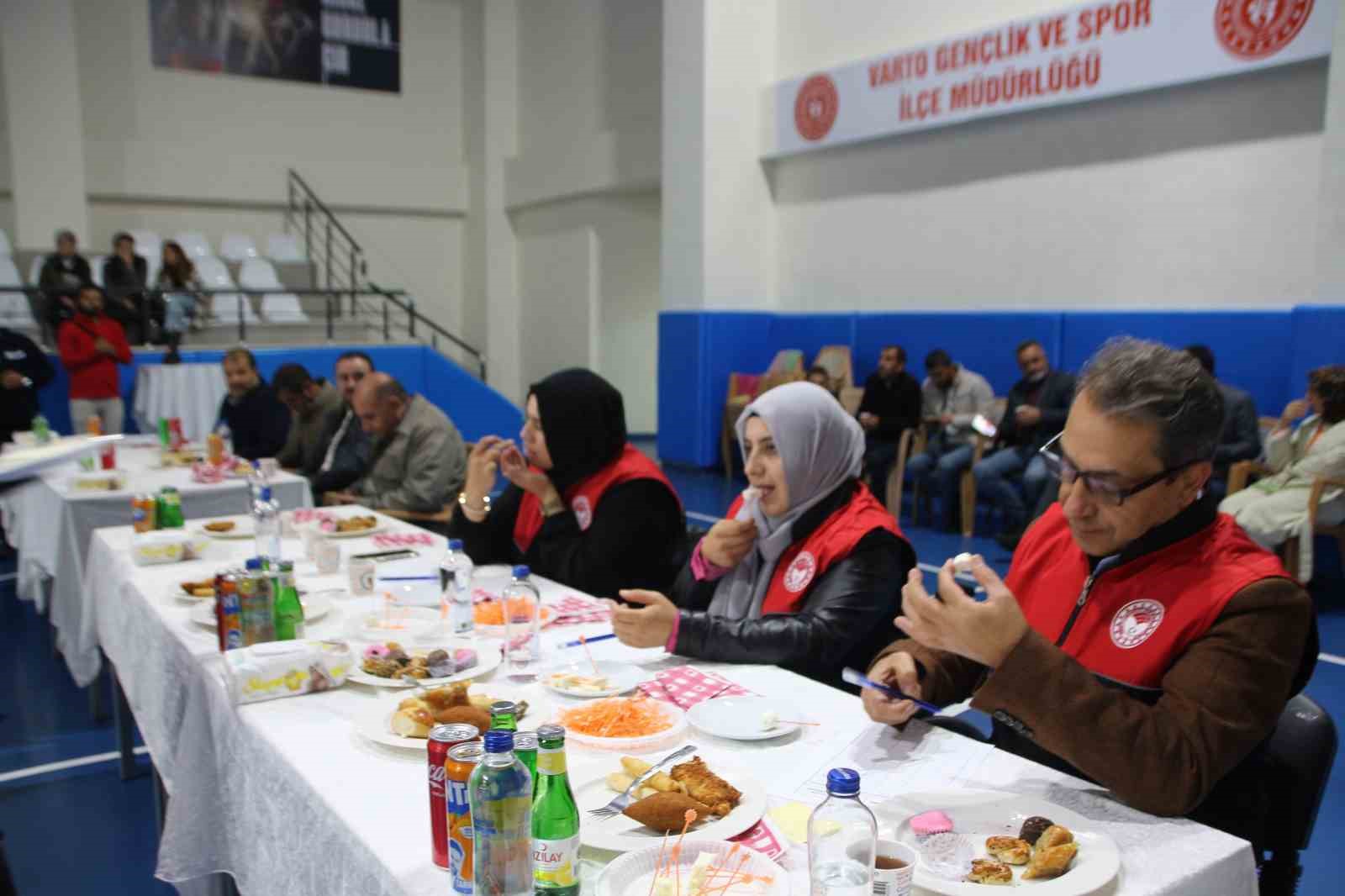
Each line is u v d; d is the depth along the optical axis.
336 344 9.33
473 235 12.92
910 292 7.68
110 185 10.78
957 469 6.29
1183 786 1.21
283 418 6.05
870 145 7.88
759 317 8.81
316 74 11.88
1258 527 4.54
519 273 12.85
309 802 1.34
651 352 12.03
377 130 12.37
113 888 2.46
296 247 11.53
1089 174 6.34
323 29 11.87
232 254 11.18
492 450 2.89
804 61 8.35
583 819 1.23
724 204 8.60
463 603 2.11
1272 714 1.24
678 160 8.77
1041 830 1.18
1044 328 6.49
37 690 3.82
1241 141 5.55
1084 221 6.39
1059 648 1.34
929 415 6.71
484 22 12.32
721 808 1.23
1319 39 5.04
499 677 1.81
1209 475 1.33
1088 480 1.34
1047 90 6.38
